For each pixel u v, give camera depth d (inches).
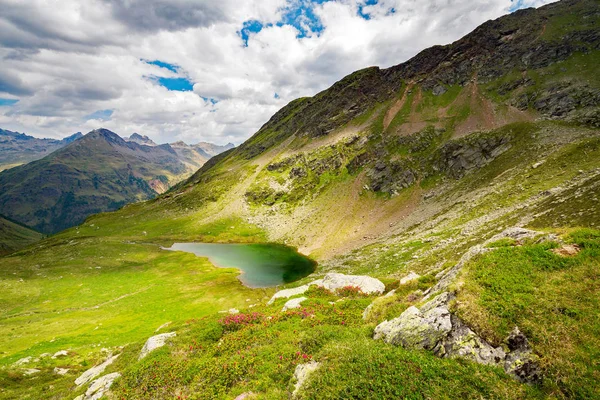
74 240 5472.4
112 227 6456.7
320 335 788.6
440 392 493.7
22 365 1551.4
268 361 742.5
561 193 2012.8
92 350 1797.5
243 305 2669.8
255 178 7475.4
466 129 5280.5
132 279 3535.9
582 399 448.1
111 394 799.1
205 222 6254.9
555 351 514.0
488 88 5880.9
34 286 3299.7
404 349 609.3
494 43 6845.5
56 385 1130.7
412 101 7140.8
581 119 3772.1
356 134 6963.6
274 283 3267.7
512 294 645.3
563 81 4746.6
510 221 2034.9
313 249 4429.1
